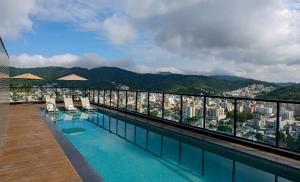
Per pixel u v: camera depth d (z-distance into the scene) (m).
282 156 4.55
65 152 4.33
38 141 5.09
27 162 3.80
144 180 4.25
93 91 15.48
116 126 9.29
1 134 4.44
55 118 10.77
